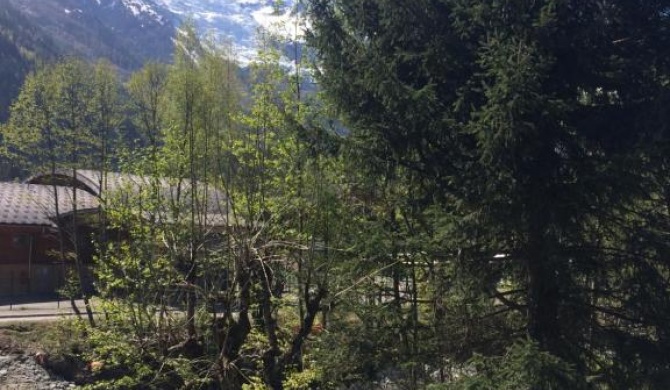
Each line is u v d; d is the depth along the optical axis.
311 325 13.96
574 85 9.10
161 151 16.92
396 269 11.04
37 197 31.34
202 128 16.39
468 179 9.22
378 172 10.49
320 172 13.24
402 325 10.77
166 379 15.10
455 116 9.47
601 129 9.16
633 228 9.08
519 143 8.23
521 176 8.77
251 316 16.42
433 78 9.77
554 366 7.79
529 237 9.16
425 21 9.84
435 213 9.15
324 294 13.57
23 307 24.64
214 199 18.19
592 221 9.48
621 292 9.38
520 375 7.82
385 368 11.14
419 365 10.60
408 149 10.03
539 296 9.34
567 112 8.83
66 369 18.36
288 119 11.84
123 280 15.47
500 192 8.68
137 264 15.47
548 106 8.20
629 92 9.08
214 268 15.81
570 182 8.78
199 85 16.30
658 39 9.01
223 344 14.27
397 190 10.98
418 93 9.01
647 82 8.98
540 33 8.52
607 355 9.46
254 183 15.27
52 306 24.94
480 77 9.31
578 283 9.56
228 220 15.27
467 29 9.25
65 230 22.98
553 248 8.84
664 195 9.00
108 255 16.25
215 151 16.14
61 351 18.62
